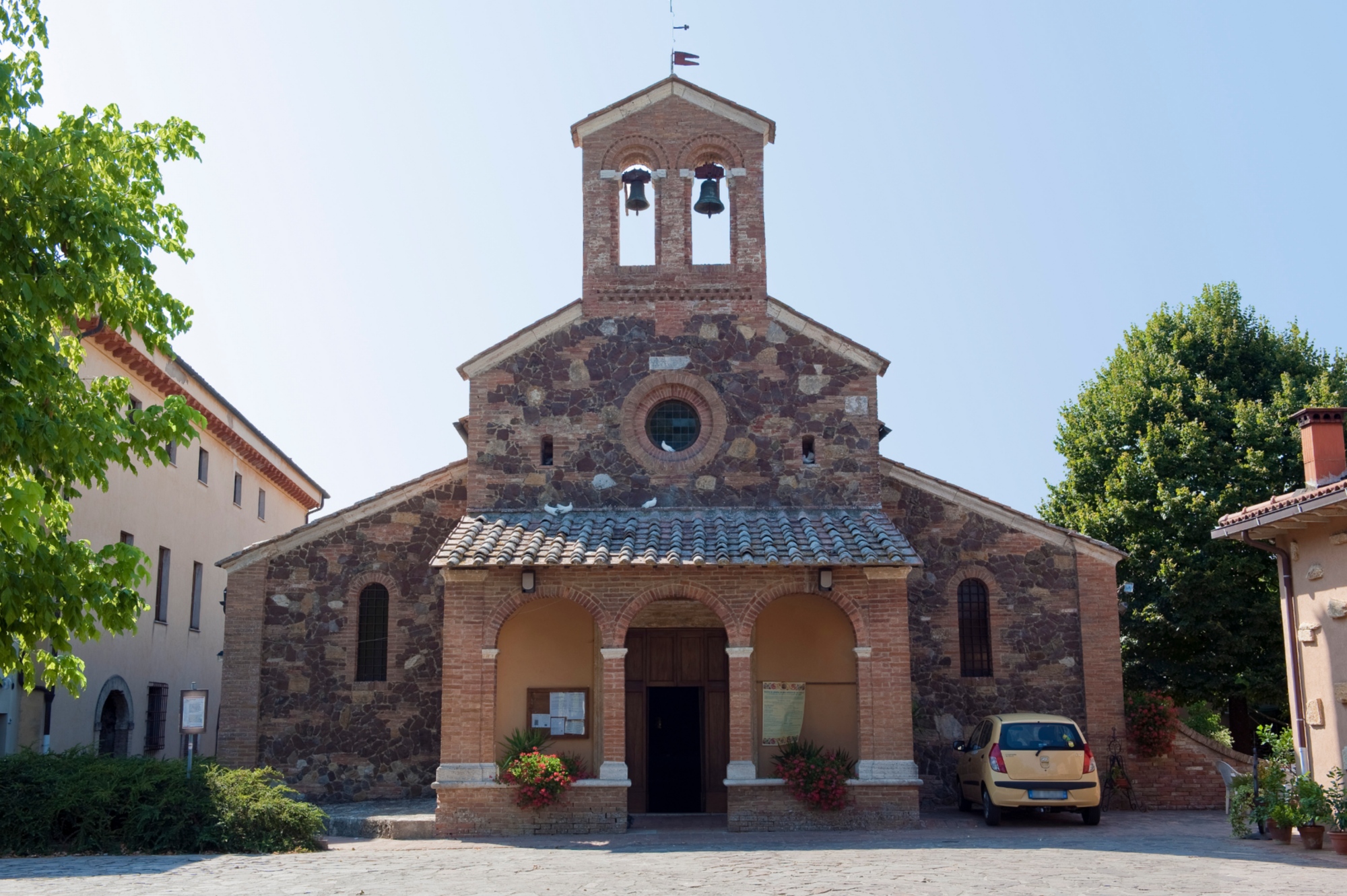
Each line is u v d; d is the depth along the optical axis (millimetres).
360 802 22703
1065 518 33750
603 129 24062
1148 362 32938
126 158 12977
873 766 19766
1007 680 23672
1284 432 29750
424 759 23094
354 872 13797
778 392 23078
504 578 20531
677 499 22656
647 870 13859
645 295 23375
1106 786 22969
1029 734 19969
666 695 22484
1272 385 31938
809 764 19625
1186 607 28906
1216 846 16203
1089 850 15695
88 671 26812
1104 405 33594
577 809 19625
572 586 20391
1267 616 28297
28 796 16750
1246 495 29219
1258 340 32531
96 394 13461
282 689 23266
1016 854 15188
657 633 22578
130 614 12805
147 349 13258
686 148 23969
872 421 22953
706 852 16188
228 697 23078
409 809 21391
